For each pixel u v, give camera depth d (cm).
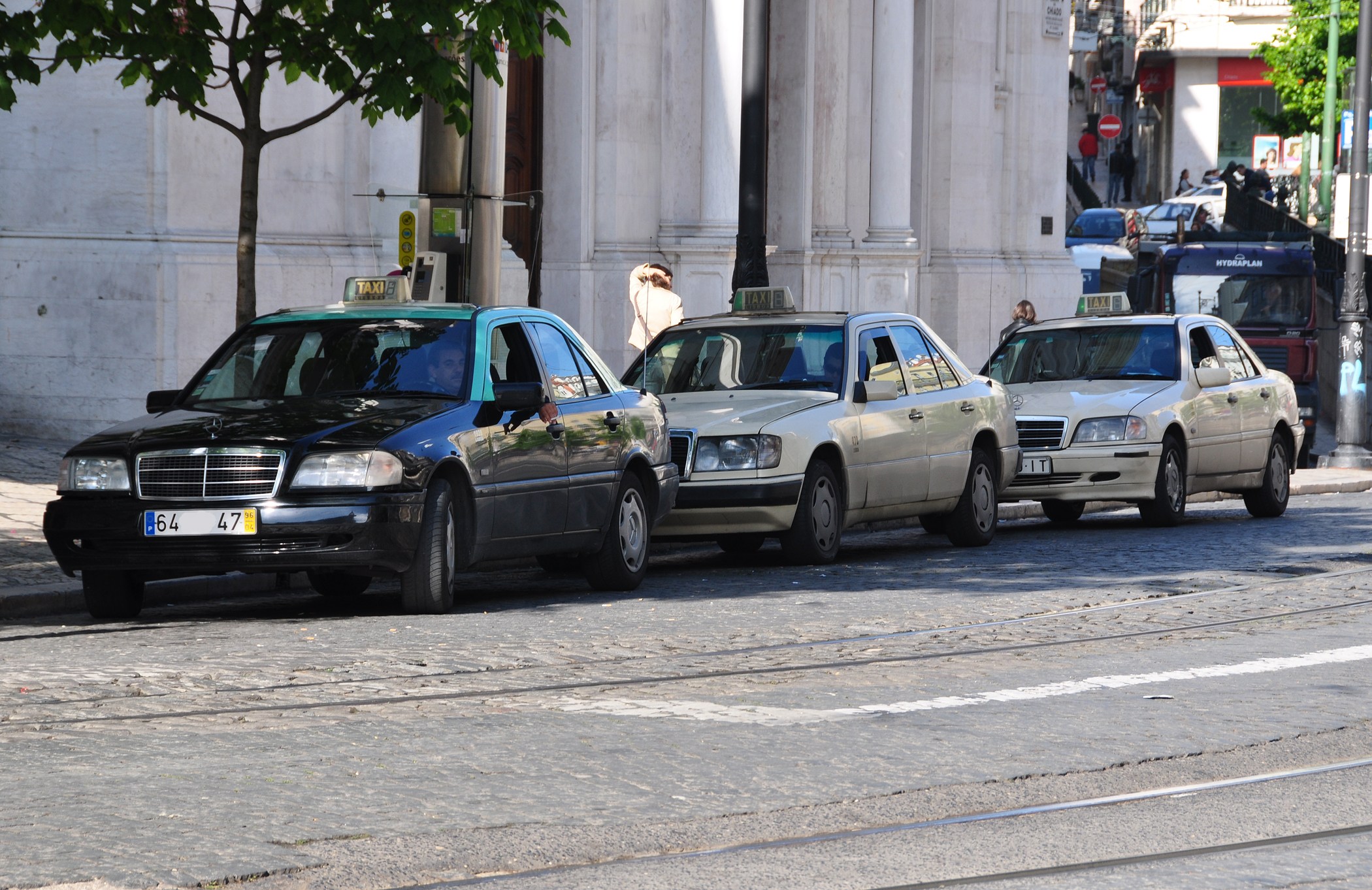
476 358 3731
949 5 10688
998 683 2873
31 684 2755
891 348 4956
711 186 8500
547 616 3572
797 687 2822
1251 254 9850
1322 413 13162
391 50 4153
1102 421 5612
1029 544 5269
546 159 8225
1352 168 8912
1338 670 3023
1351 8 17688
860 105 9900
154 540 3350
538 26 4334
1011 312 11175
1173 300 9919
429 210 4822
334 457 3359
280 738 2380
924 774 2230
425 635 3266
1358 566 4622
